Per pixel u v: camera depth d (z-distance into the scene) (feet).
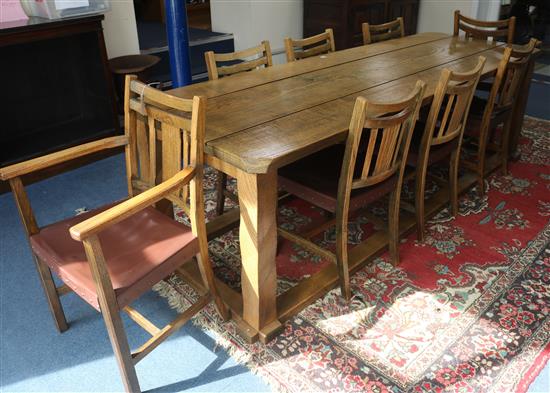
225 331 5.80
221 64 16.03
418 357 5.41
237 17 16.43
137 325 5.91
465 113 7.15
